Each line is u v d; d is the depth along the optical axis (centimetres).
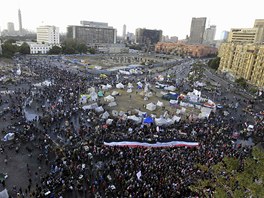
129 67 11888
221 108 5834
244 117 5369
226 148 3444
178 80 9275
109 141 3384
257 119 5206
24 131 3644
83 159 2997
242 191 1335
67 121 4072
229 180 1576
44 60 12275
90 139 3550
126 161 2912
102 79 8400
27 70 8619
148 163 2889
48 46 17250
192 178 2595
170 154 3128
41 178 2608
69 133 3672
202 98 6266
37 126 3950
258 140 4069
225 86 9194
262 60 8956
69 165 2834
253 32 16012
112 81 8150
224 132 4238
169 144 3434
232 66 11675
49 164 2908
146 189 2422
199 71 11994
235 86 9312
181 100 6241
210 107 5650
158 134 3838
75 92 6122
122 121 4344
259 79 9062
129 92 6788
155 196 2338
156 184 2511
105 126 4009
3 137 3488
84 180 2628
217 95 7438
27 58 12594
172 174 2680
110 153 3153
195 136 3834
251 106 6303
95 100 5669
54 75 8025
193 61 18050
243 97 7569
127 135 3712
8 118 4209
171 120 4459
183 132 3966
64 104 5138
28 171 2738
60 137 3603
